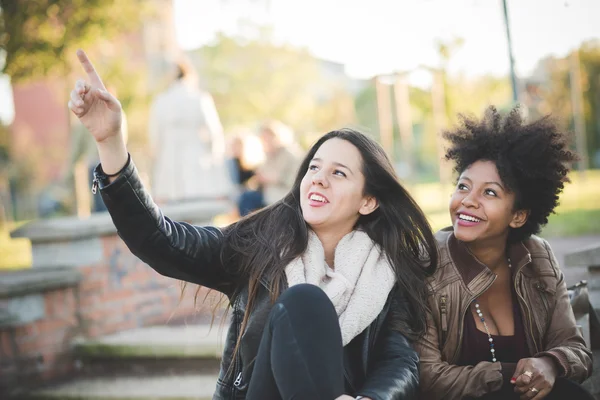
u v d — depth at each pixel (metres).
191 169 6.81
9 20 7.05
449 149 2.51
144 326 4.73
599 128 16.78
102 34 7.67
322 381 1.93
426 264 2.45
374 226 2.45
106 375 4.23
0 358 4.04
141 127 12.62
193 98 6.88
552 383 2.18
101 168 2.17
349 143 2.43
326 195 2.38
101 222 4.52
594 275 3.22
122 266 4.66
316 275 2.29
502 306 2.45
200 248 2.31
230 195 7.71
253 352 2.22
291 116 22.61
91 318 4.45
